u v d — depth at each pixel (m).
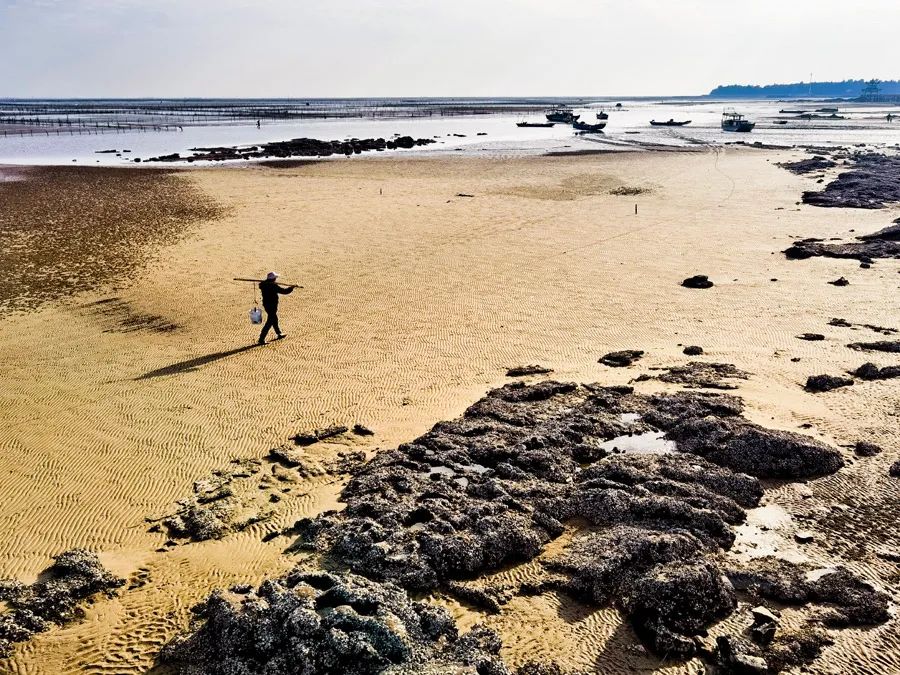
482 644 10.02
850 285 29.75
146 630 10.85
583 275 32.25
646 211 47.31
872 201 47.91
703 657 10.24
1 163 76.81
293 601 10.15
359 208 49.12
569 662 10.09
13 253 36.59
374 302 28.72
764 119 158.75
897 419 17.23
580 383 20.34
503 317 26.69
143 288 30.77
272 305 24.28
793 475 14.99
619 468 14.95
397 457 15.80
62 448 17.19
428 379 21.14
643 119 173.25
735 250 36.47
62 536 13.62
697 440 16.36
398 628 9.74
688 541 12.30
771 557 12.34
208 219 45.09
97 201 51.50
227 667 9.57
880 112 198.25
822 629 10.63
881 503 13.91
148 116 184.00
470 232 41.38
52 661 10.30
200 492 15.02
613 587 11.56
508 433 16.94
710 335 24.33
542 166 72.38
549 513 13.74
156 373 21.88
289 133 123.06
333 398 19.88
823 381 19.41
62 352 23.78
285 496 14.73
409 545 12.45
